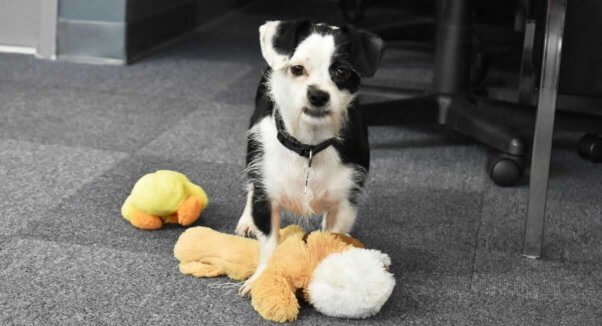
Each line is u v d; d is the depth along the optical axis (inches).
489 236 70.0
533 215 65.1
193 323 53.1
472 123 88.0
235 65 131.6
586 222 73.8
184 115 103.0
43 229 67.2
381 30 129.0
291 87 54.9
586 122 94.6
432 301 57.7
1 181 77.7
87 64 126.6
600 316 56.6
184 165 85.0
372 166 86.8
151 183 66.9
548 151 64.1
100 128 96.0
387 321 54.4
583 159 92.5
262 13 177.6
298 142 56.9
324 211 61.5
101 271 60.1
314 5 187.5
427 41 129.4
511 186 82.3
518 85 123.7
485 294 59.2
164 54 136.4
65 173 80.8
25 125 95.4
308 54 53.7
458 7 91.8
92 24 126.4
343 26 55.5
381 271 54.2
